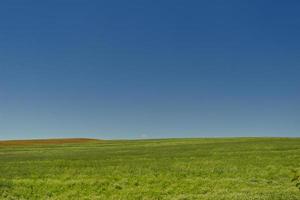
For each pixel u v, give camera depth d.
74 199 30.28
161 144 80.44
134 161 46.62
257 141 75.94
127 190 32.34
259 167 39.69
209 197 28.39
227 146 62.94
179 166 41.53
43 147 82.25
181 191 31.77
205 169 39.41
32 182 34.44
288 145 60.22
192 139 95.31
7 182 34.28
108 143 90.50
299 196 26.86
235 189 31.62
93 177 36.50
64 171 39.78
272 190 30.38
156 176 36.69
